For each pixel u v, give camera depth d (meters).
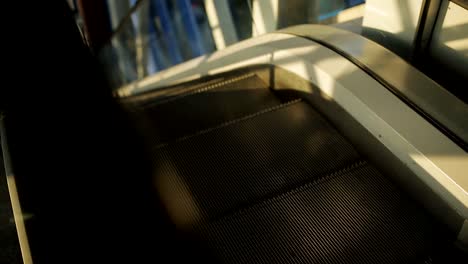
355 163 2.26
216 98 3.22
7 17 2.11
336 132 2.45
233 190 2.12
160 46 8.62
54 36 2.12
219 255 1.80
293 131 2.47
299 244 1.83
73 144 1.92
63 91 2.07
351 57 2.61
